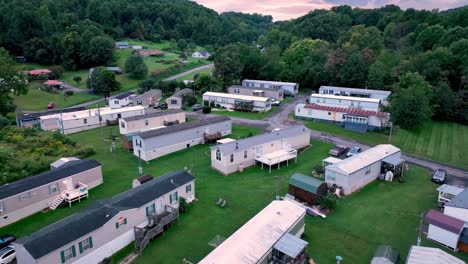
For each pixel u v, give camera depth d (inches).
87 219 987.3
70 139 2096.5
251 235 917.8
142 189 1192.8
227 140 1988.2
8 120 2549.2
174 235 1114.7
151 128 2342.5
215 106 3132.4
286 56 4665.4
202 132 2106.3
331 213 1262.3
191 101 3211.1
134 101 3201.3
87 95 3754.9
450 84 3152.1
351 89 3309.5
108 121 2556.6
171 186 1248.8
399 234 1128.8
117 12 7111.2
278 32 6505.9
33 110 3147.1
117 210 1041.5
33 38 5009.8
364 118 2381.9
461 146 2130.9
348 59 3705.7
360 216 1243.2
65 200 1333.7
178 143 1969.7
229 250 855.1
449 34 3786.9
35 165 1615.4
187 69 5251.0
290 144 1942.7
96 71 3892.7
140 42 6835.6
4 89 2935.5
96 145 2084.2
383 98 3070.9
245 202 1347.2
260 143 1766.7
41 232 933.2
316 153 1934.1
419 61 3267.7
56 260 874.1
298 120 2637.8
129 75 4569.4
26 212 1245.1
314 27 6003.9
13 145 1923.0
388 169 1608.0
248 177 1596.9
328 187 1446.9
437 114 2783.0
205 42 7864.2
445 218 1095.6
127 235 1067.9
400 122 2413.9
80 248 930.7
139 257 1005.2
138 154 1862.7
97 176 1492.4
